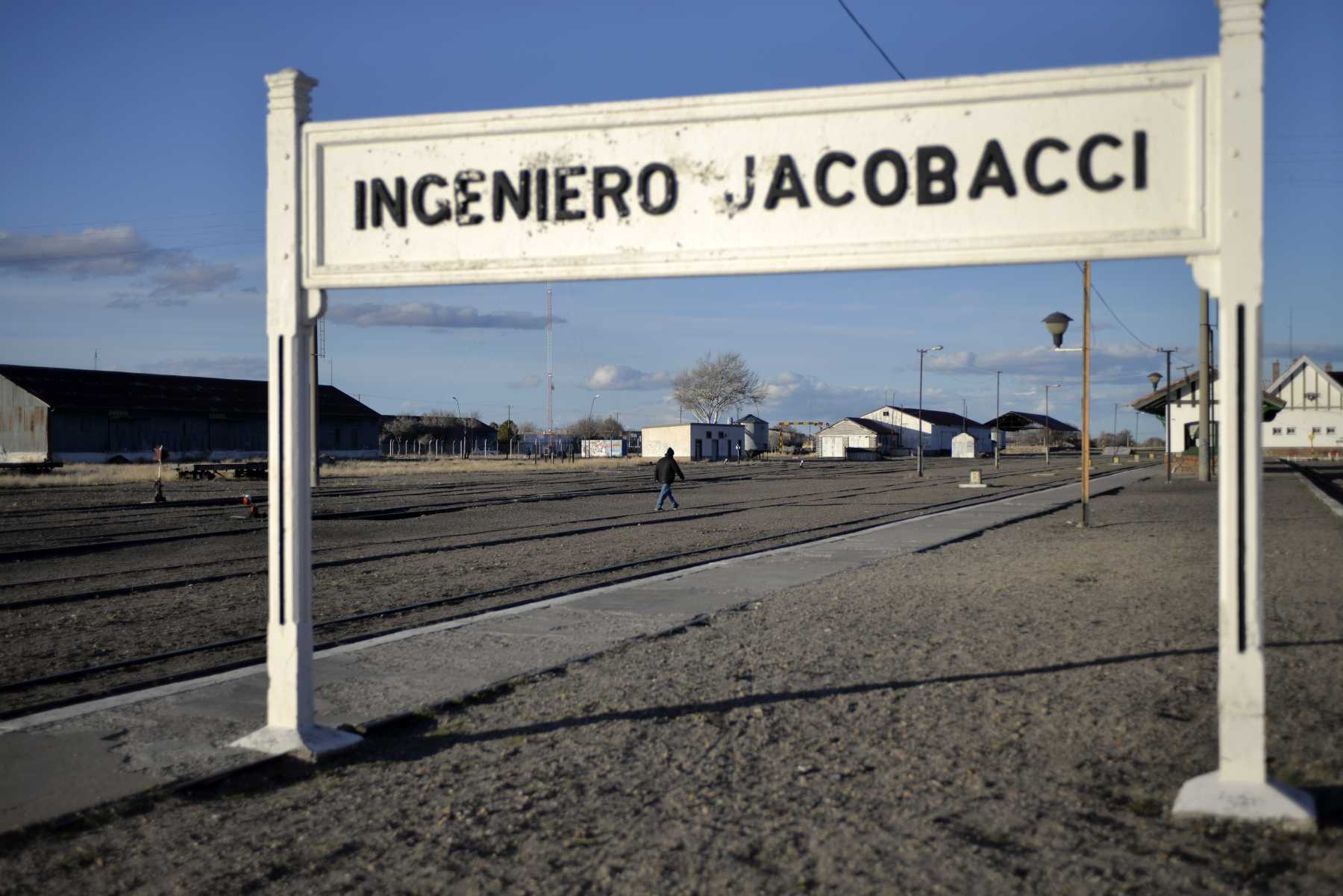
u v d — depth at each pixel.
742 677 8.34
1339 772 5.65
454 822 5.22
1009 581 14.02
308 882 4.54
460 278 6.01
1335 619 10.50
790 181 5.57
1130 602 12.00
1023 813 5.19
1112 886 4.31
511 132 5.92
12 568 17.03
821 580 14.21
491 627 10.72
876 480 55.97
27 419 76.69
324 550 19.42
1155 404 67.00
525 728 6.95
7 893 4.47
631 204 5.77
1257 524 4.99
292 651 6.43
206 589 14.29
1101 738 6.47
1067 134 5.23
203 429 85.75
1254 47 4.92
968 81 5.31
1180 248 5.08
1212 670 8.32
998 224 5.32
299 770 6.13
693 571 15.33
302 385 6.39
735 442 112.81
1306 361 85.19
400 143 6.09
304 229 6.23
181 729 6.94
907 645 9.52
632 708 7.41
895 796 5.48
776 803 5.40
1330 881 4.31
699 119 5.66
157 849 4.94
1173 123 5.11
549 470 70.69
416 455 111.31
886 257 5.44
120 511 31.22
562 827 5.13
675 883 4.44
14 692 8.40
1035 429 174.25
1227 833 4.84
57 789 5.74
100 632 11.01
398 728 7.03
